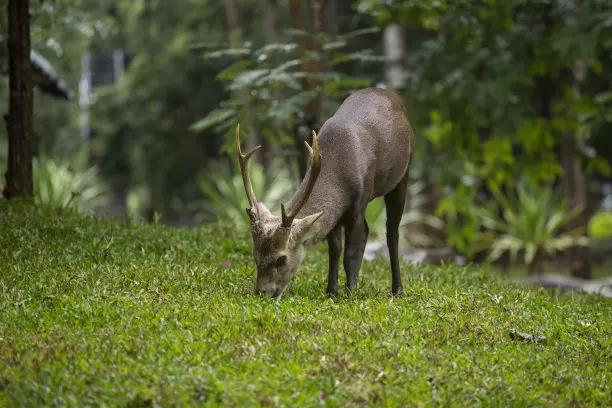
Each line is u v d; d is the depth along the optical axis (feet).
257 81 49.85
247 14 138.10
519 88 71.15
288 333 27.58
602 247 114.93
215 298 31.55
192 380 23.25
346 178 33.09
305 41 57.31
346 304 31.78
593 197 133.59
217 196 78.33
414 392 23.91
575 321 33.12
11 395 22.02
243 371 24.59
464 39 69.31
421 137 76.02
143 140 148.77
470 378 25.49
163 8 143.23
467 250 82.07
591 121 76.23
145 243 40.52
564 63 68.59
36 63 62.54
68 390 22.66
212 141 156.25
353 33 52.85
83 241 39.86
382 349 26.71
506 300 35.17
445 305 32.89
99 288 32.35
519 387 25.23
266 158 108.17
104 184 143.54
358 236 33.42
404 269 42.96
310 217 31.37
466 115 72.43
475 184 79.00
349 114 34.65
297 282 36.11
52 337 26.50
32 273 34.14
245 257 41.27
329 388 23.45
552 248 87.10
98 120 147.74
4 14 55.11
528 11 68.85
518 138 73.05
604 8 64.75
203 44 50.88
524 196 85.35
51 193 67.51
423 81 71.26
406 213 100.68
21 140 48.14
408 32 122.62
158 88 144.56
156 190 150.30
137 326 27.66
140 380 23.17
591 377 26.84
